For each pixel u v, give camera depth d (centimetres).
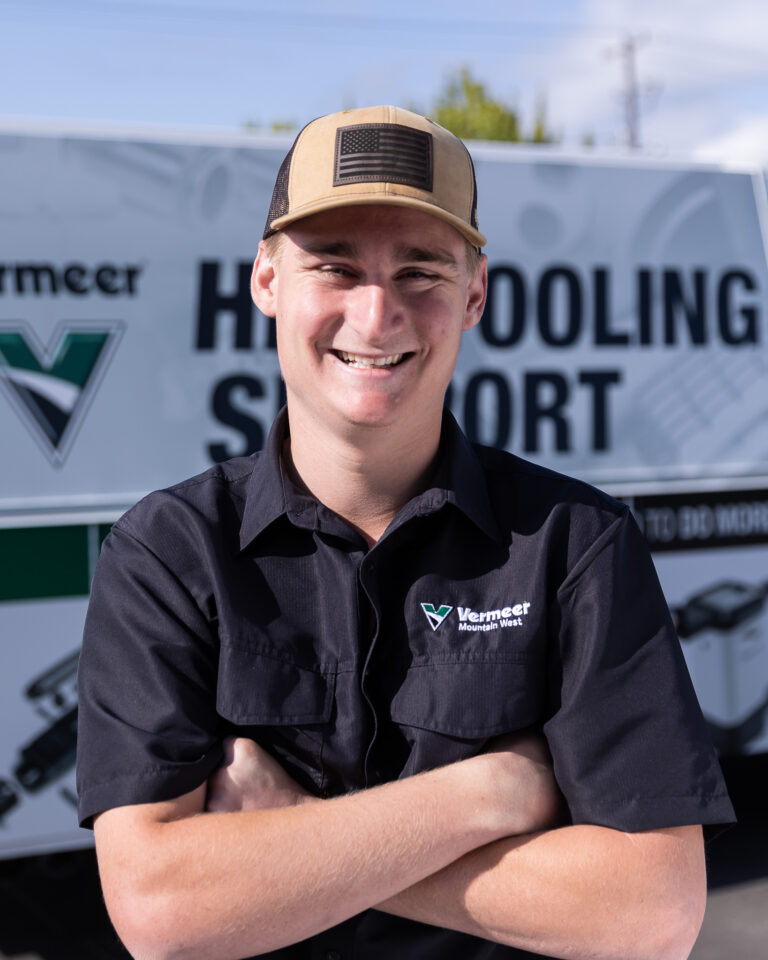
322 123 140
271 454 149
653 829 133
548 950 134
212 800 139
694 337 408
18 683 336
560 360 389
